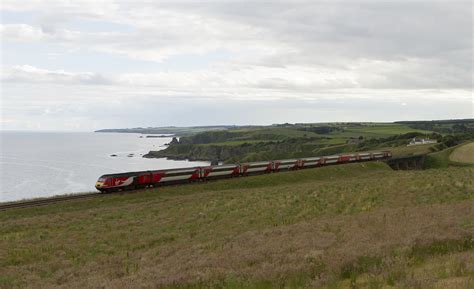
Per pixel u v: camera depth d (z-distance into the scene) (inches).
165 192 2052.2
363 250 606.5
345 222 960.9
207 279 532.7
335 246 684.1
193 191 2180.1
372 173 3287.4
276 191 1934.1
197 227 1175.6
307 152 7470.5
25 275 746.2
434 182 1883.6
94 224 1259.2
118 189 2007.9
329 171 3132.4
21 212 1529.3
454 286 417.4
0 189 3806.6
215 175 2504.9
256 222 1198.9
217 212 1406.3
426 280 441.4
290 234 862.5
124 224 1245.1
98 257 868.6
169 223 1245.1
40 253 925.8
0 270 789.9
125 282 563.2
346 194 1685.5
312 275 521.0
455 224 780.6
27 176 4771.2
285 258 611.2
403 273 485.4
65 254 915.4
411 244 627.2
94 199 1772.9
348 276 526.6
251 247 759.7
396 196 1547.7
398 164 4210.1
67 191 3673.7
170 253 830.5
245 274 536.1
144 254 839.7
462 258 532.7
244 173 2726.4
